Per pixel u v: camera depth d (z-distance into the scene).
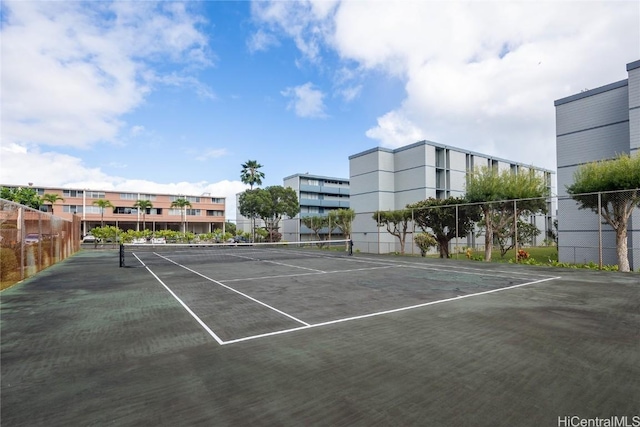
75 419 2.95
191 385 3.61
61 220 21.25
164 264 18.38
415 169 33.59
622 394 3.32
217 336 5.36
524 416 2.92
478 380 3.66
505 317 6.41
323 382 3.65
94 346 4.93
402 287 10.09
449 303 7.75
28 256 13.01
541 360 4.23
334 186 58.88
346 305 7.60
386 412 3.01
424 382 3.63
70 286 10.72
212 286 10.52
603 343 4.86
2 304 7.99
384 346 4.80
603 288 9.65
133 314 6.90
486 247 19.78
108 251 32.34
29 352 4.70
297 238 50.50
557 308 7.14
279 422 2.86
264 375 3.85
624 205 14.01
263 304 7.77
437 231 22.73
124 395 3.39
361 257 23.12
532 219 39.81
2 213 10.23
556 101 21.02
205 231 82.69
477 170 21.08
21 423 2.89
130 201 72.56
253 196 43.97
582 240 19.16
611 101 18.64
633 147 16.52
